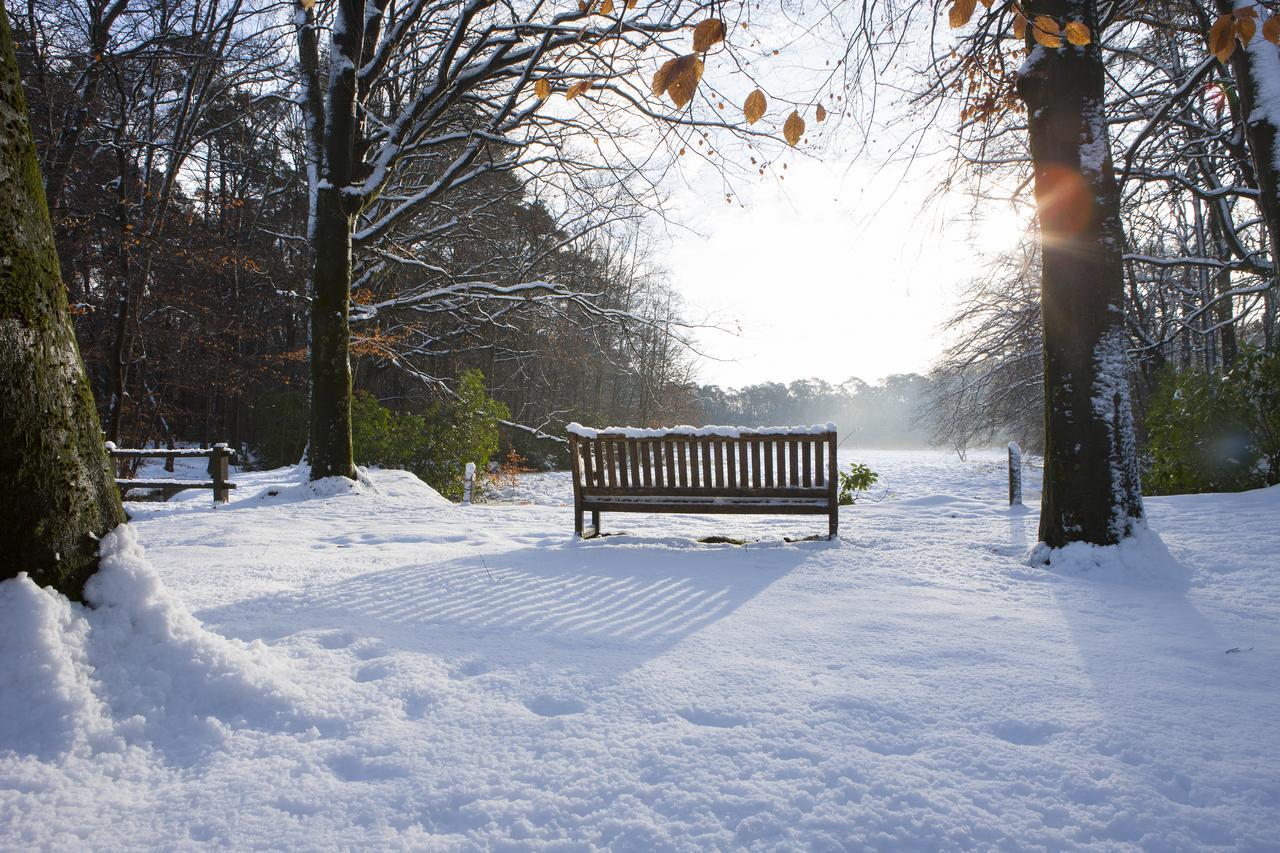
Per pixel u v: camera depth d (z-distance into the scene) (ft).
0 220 8.61
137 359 65.05
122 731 7.98
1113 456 17.94
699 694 9.44
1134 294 63.16
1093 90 18.90
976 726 8.45
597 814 6.66
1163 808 6.72
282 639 11.57
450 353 82.43
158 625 9.25
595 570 17.58
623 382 125.39
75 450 9.23
